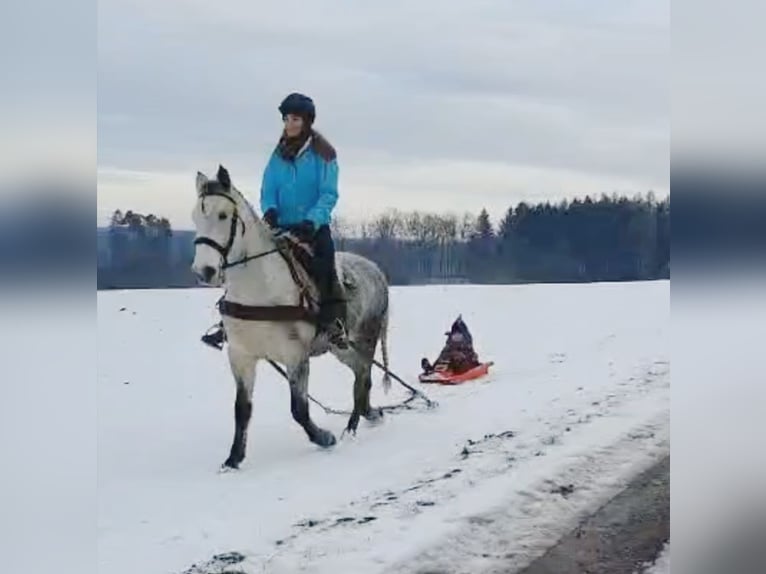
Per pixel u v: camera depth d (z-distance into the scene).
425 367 9.23
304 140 6.36
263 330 5.84
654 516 4.93
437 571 4.31
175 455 6.07
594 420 7.06
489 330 11.84
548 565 4.35
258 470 5.79
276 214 6.43
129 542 4.34
